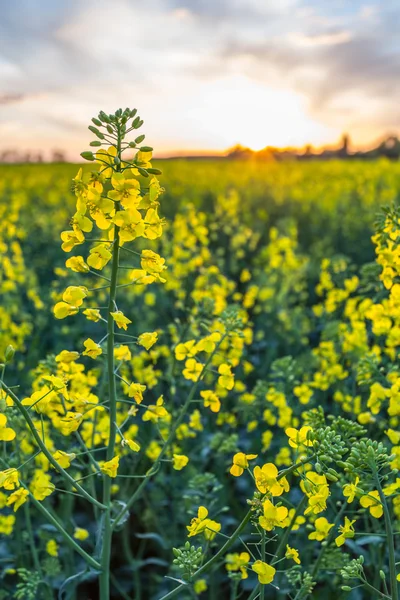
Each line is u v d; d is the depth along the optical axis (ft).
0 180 65.87
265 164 89.35
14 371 17.63
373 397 8.39
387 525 5.74
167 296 21.84
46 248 31.89
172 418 12.12
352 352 11.96
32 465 9.84
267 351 19.15
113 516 7.88
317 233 36.99
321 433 5.69
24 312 18.88
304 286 21.95
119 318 6.48
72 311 6.58
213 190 52.16
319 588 11.57
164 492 13.16
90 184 6.24
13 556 11.44
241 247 31.22
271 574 5.72
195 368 8.27
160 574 13.20
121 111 6.09
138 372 11.85
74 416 6.75
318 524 6.41
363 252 29.22
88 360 17.48
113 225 6.53
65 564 11.23
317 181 57.57
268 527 5.55
